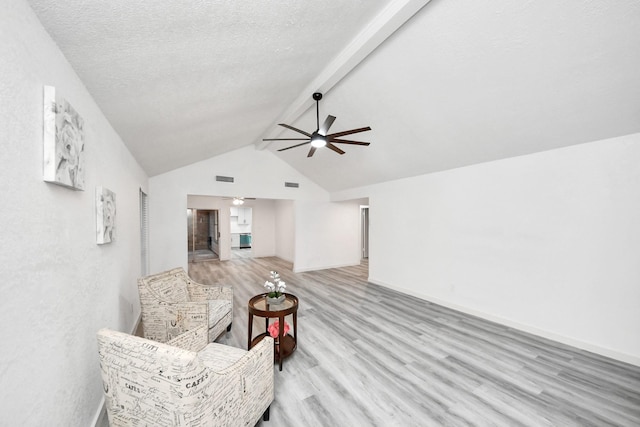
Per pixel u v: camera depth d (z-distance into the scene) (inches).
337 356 101.5
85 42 53.0
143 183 167.9
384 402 76.1
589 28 70.1
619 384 84.5
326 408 73.5
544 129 107.4
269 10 63.9
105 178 83.8
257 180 242.5
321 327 128.8
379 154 175.0
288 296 113.5
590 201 106.7
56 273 49.2
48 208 46.7
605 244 102.8
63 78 54.5
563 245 114.0
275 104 141.3
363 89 123.7
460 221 155.7
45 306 45.1
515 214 130.3
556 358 100.4
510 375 89.4
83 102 65.8
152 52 63.4
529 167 125.2
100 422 68.5
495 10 72.9
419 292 180.5
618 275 99.8
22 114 39.4
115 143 97.3
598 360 99.0
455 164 153.9
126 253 111.0
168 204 205.9
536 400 77.3
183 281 119.3
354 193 245.9
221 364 70.1
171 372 43.9
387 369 92.7
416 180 184.1
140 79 73.0
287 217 333.7
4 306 34.6
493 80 93.5
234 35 69.1
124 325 103.5
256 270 271.9
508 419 69.9
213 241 392.5
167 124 113.0
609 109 90.2
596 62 77.5
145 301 97.6
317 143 118.8
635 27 66.7
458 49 87.2
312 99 134.7
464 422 68.9
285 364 95.7
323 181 260.2
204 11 56.1
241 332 122.6
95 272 70.8
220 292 121.8
